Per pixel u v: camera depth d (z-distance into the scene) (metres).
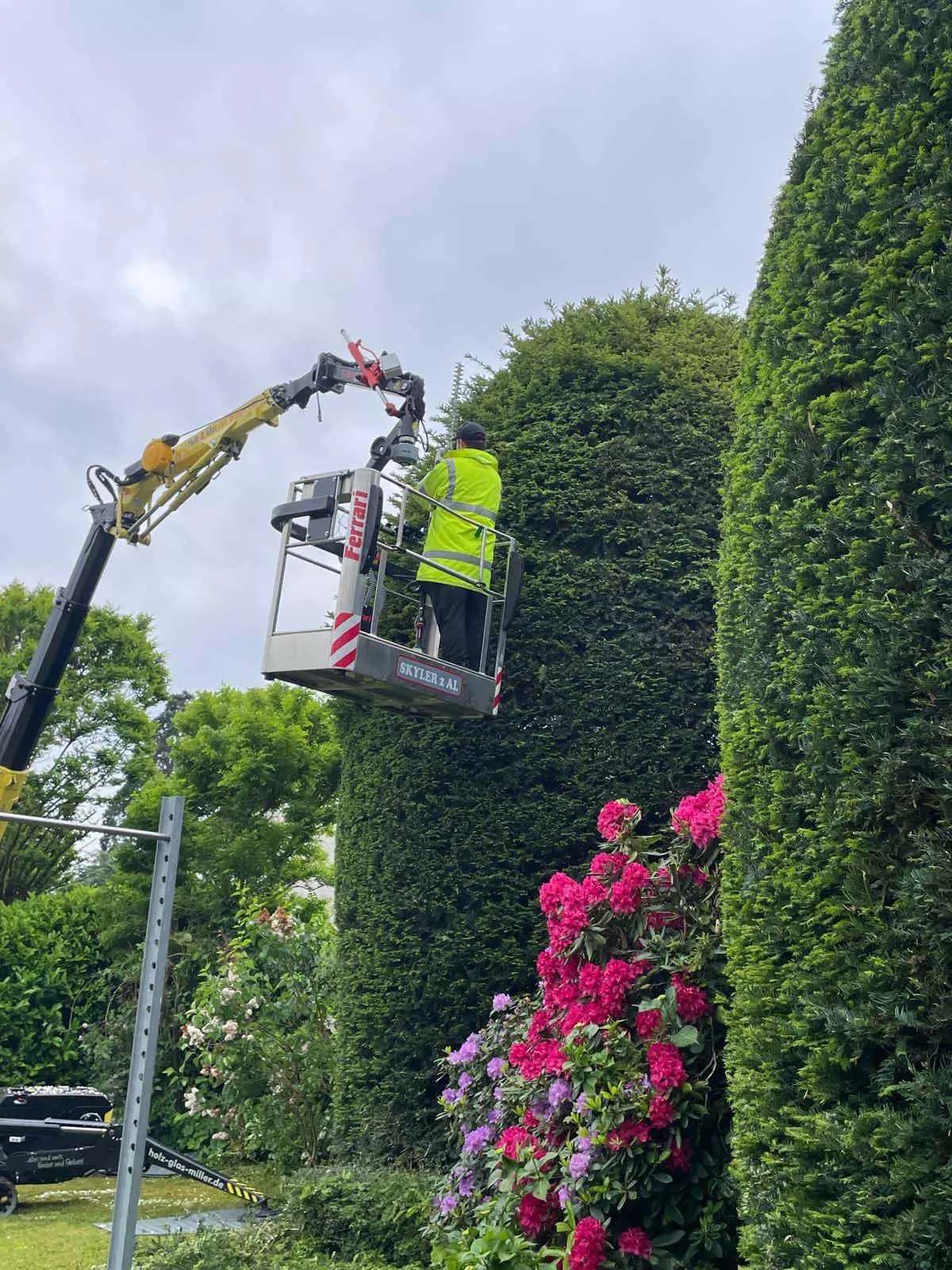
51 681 11.51
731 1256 4.43
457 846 7.40
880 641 3.40
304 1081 9.77
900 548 3.41
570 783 7.26
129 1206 3.26
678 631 7.39
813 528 3.77
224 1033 10.57
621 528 7.57
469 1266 4.15
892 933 3.19
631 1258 4.36
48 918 15.55
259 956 10.99
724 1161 4.46
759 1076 3.62
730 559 4.36
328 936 11.16
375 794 7.91
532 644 7.54
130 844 17.27
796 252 4.12
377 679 6.57
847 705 3.44
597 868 5.22
